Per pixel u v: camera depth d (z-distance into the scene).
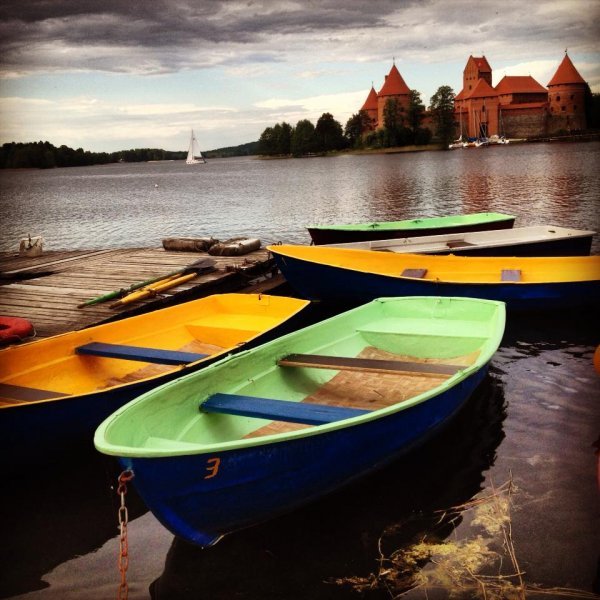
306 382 5.55
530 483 4.62
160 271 10.89
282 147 190.00
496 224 13.78
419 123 137.88
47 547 4.13
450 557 3.85
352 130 157.62
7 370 5.29
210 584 3.71
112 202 41.00
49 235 24.14
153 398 4.08
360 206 28.89
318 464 3.92
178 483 3.45
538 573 3.69
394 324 6.83
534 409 5.91
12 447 4.51
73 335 5.82
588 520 4.15
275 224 24.12
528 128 122.12
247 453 3.54
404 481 4.70
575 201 24.59
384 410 4.07
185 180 75.88
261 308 7.19
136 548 4.10
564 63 109.81
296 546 3.99
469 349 6.05
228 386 4.80
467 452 5.11
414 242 11.73
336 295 9.34
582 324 8.49
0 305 8.67
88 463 5.13
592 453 5.01
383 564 3.81
